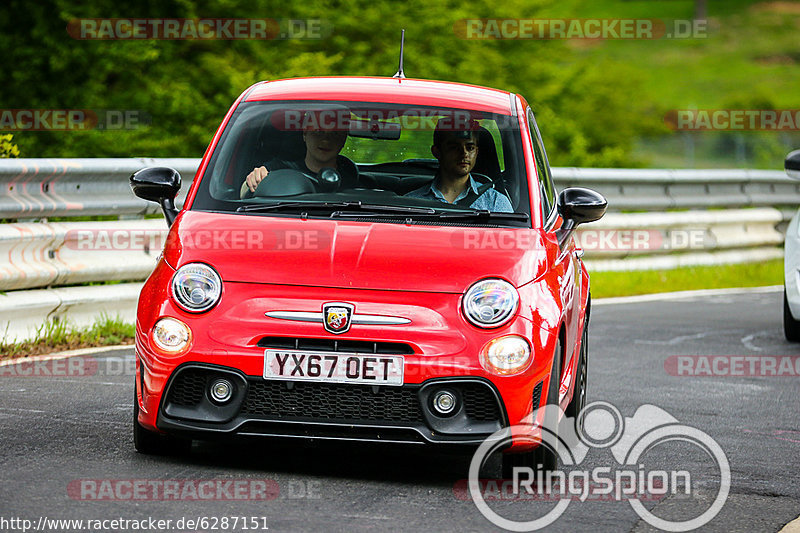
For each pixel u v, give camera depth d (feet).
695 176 151.74
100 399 60.75
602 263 136.36
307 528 39.83
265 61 190.70
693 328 100.68
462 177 53.67
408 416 45.19
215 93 184.96
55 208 77.71
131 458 48.67
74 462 47.50
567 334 50.29
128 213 85.20
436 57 224.33
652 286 131.95
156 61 181.88
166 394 45.73
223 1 188.34
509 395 45.27
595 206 54.08
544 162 59.06
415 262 46.80
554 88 269.44
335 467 49.08
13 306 72.28
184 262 47.01
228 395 45.24
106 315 80.48
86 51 175.11
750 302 121.80
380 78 60.13
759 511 46.01
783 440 60.13
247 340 45.11
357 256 46.91
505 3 251.80
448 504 44.27
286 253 47.06
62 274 76.64
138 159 85.87
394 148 55.06
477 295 46.01
